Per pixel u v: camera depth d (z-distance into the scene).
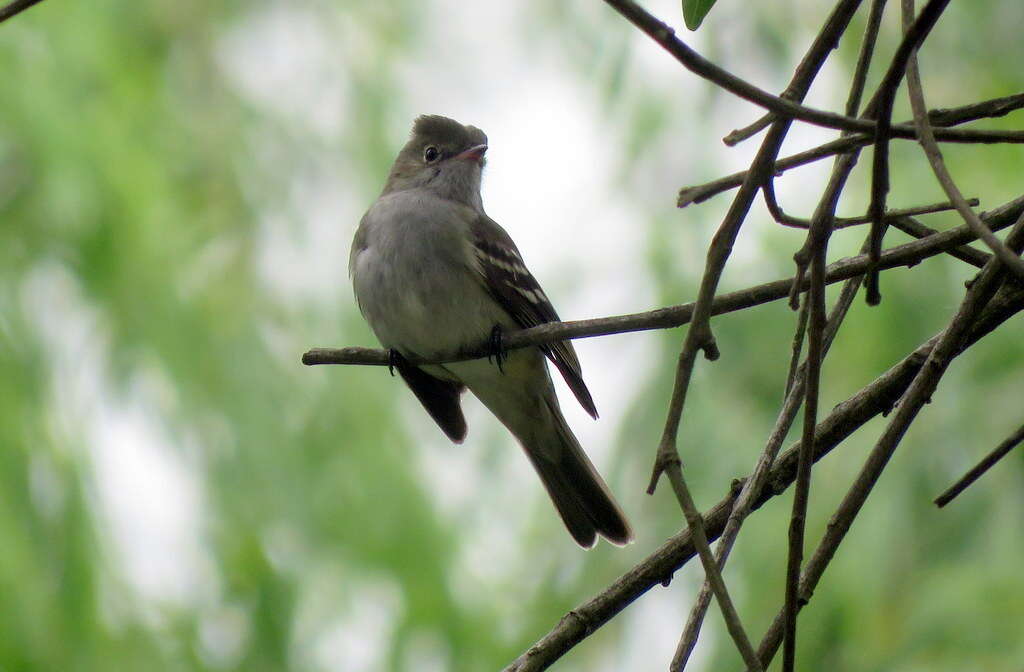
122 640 10.10
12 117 11.20
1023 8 10.75
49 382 10.70
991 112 5.10
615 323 5.55
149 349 11.01
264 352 11.32
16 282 10.88
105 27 12.05
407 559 11.18
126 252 11.19
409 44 13.21
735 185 4.99
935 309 9.77
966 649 8.46
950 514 9.04
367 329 11.77
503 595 11.33
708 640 9.55
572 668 10.12
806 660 9.13
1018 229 4.54
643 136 11.48
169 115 12.03
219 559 10.95
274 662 10.80
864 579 9.02
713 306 5.07
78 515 10.20
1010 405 9.20
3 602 9.63
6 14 4.51
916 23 4.26
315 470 11.18
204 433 11.02
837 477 9.52
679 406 4.50
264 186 11.95
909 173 10.30
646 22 4.23
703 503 9.85
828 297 10.05
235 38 12.64
